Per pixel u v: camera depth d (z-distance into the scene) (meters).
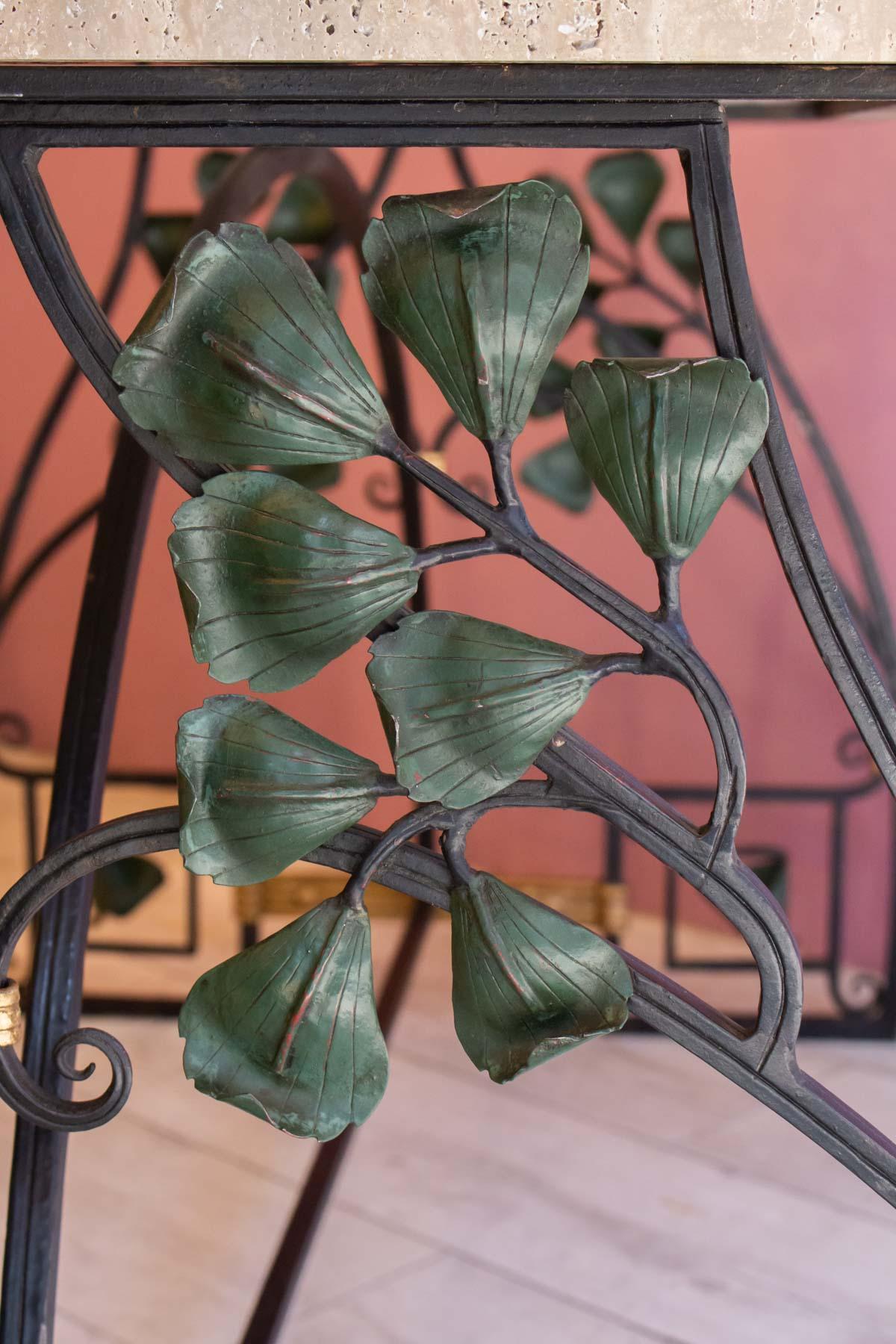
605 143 1.14
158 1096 3.06
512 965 1.19
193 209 4.00
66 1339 2.14
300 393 1.12
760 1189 2.65
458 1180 2.68
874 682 1.18
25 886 1.22
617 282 3.26
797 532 1.17
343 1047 1.19
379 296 1.12
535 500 3.77
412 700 1.14
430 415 3.81
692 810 3.66
